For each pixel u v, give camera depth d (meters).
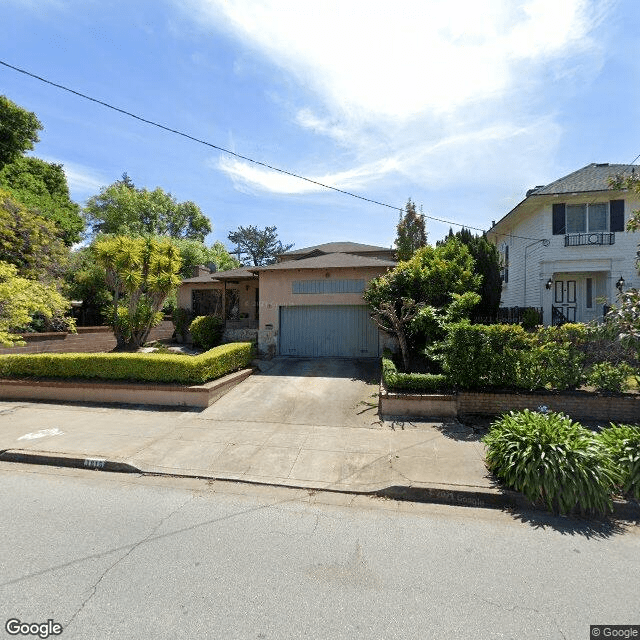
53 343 12.54
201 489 4.51
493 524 3.75
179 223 36.91
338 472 4.86
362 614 2.48
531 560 3.12
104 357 8.75
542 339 7.12
